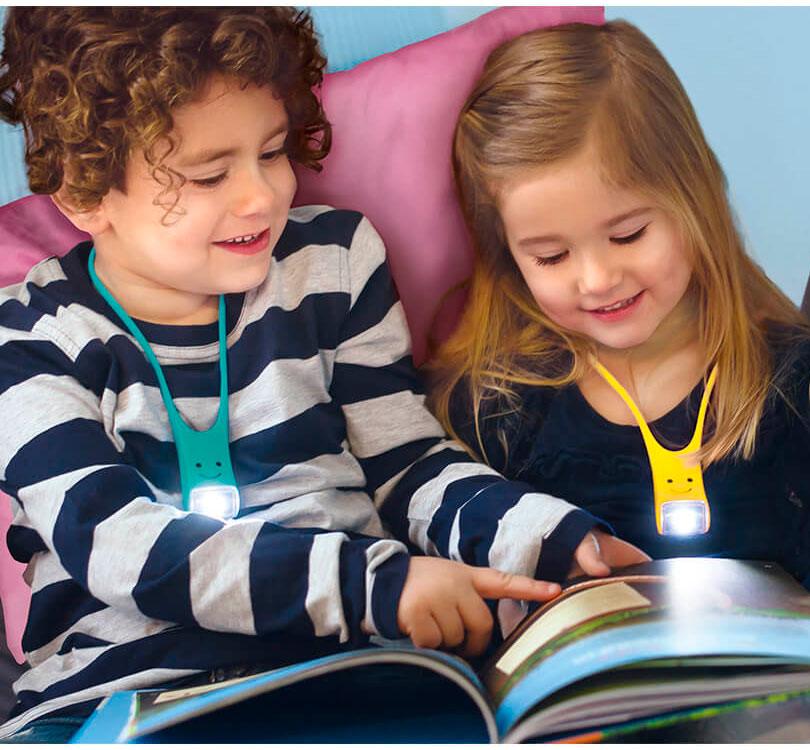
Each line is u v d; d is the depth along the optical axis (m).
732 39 1.27
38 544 0.97
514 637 0.82
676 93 0.97
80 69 0.87
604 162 0.90
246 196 0.89
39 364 0.94
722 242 0.98
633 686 0.71
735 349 1.00
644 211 0.92
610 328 0.96
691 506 0.97
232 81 0.86
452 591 0.84
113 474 0.89
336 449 1.01
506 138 0.93
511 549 0.92
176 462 0.96
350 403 1.04
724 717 0.75
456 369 1.09
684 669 0.73
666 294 0.95
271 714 0.80
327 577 0.84
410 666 0.84
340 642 0.87
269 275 1.00
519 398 1.05
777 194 1.32
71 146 0.89
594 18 1.11
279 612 0.85
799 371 1.00
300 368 0.99
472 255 1.10
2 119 1.01
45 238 1.09
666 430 1.01
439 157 1.08
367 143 1.08
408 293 1.11
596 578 0.88
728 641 0.73
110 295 0.98
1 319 0.97
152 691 0.82
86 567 0.87
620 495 1.01
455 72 1.08
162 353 0.97
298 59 0.94
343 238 1.05
